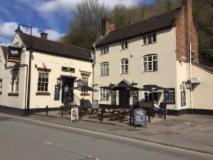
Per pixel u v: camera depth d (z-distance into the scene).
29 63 25.94
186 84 24.70
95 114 23.97
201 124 18.22
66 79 30.05
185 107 24.28
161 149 11.13
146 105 22.64
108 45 31.03
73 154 9.41
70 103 29.34
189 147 11.56
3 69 30.91
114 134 14.82
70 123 19.19
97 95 31.94
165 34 24.81
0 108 30.52
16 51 27.09
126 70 28.56
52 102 28.22
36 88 26.89
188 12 26.09
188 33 25.59
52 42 31.75
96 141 12.27
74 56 30.70
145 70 26.42
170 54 24.17
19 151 9.62
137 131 15.71
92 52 33.34
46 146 10.66
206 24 35.09
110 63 30.52
